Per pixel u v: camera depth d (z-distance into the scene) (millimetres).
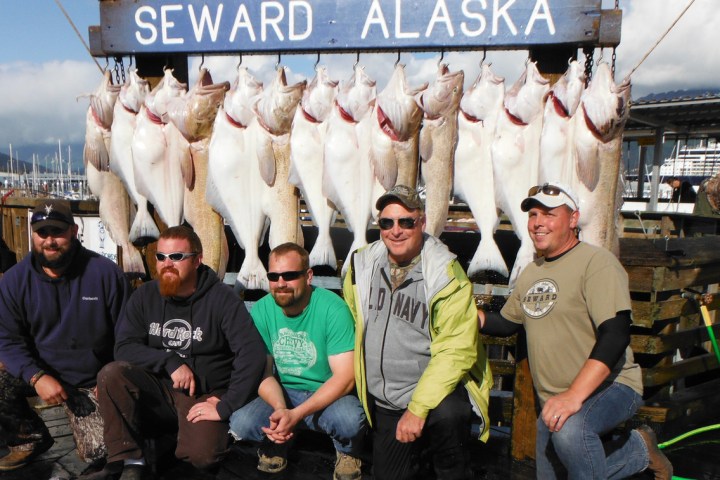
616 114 2271
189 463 2387
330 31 2514
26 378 2174
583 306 1850
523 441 2422
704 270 2805
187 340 2264
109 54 2779
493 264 2547
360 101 2545
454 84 2457
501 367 2727
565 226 1904
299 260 2168
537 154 2443
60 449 2514
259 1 2562
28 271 2262
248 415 2252
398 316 2051
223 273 2928
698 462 2400
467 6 2379
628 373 1915
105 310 2350
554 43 2322
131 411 2137
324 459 2436
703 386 2941
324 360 2268
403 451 2115
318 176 2686
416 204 1981
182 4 2637
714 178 4848
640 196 11219
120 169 2885
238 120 2715
